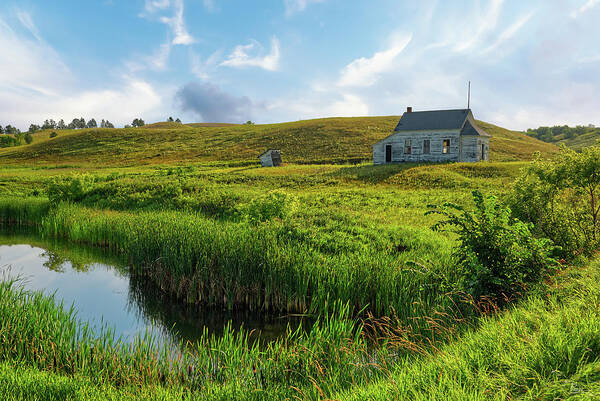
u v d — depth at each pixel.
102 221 18.89
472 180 30.58
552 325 4.45
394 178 33.34
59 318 7.54
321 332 7.00
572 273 6.95
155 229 13.93
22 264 14.98
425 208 21.38
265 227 13.32
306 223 15.41
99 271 14.05
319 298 9.38
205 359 6.48
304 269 9.77
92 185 29.97
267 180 36.25
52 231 21.11
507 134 93.06
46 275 13.55
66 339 6.83
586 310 4.78
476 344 4.73
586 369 3.47
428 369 4.34
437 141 41.78
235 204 21.66
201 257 10.84
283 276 9.84
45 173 54.16
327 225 15.27
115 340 8.15
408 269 9.13
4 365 5.38
